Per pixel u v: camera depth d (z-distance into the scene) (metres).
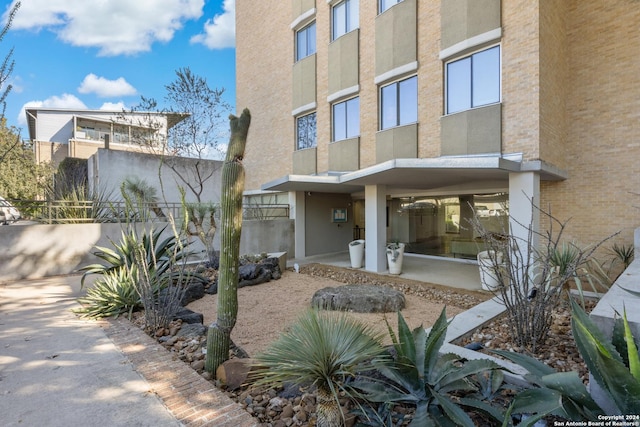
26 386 2.95
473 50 8.78
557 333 4.30
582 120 8.46
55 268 8.83
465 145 8.78
